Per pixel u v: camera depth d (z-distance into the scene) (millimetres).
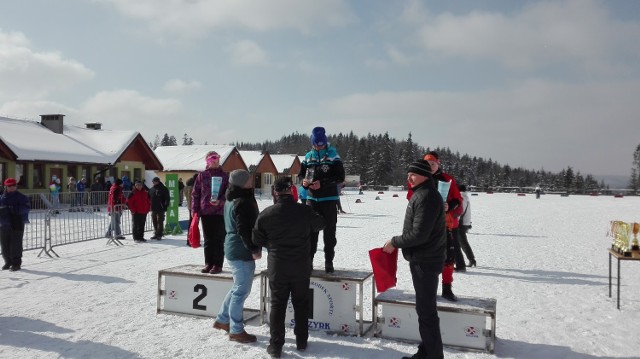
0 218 9695
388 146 103125
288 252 5016
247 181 5391
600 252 12602
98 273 9414
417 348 5270
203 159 43969
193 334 5691
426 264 4621
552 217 25078
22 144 28422
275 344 4973
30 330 5832
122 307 6883
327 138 6012
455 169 122500
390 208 31766
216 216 6434
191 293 6422
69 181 28156
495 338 5504
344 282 5719
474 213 28141
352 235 16094
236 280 5430
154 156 38375
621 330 5926
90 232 15484
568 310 6848
